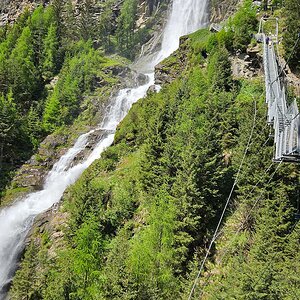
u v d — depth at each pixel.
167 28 108.69
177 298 25.69
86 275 28.00
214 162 31.11
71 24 107.50
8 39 95.62
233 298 21.39
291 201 27.95
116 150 50.59
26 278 32.97
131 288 23.69
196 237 30.06
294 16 44.84
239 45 48.69
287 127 20.52
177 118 40.22
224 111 38.81
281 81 40.12
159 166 36.19
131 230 35.12
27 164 63.12
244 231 29.09
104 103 74.50
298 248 24.50
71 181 56.47
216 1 96.62
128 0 114.81
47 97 78.00
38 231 46.00
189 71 55.28
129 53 109.56
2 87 76.25
